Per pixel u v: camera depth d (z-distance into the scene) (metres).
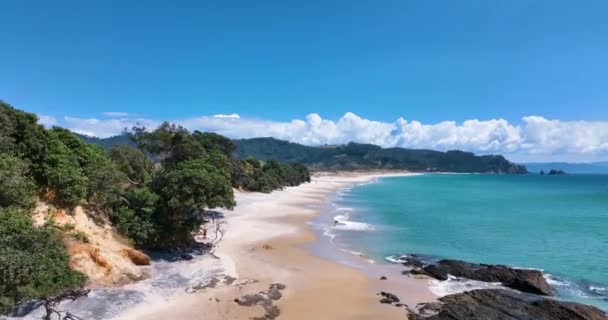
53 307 19.48
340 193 100.50
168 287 24.25
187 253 31.34
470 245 40.62
